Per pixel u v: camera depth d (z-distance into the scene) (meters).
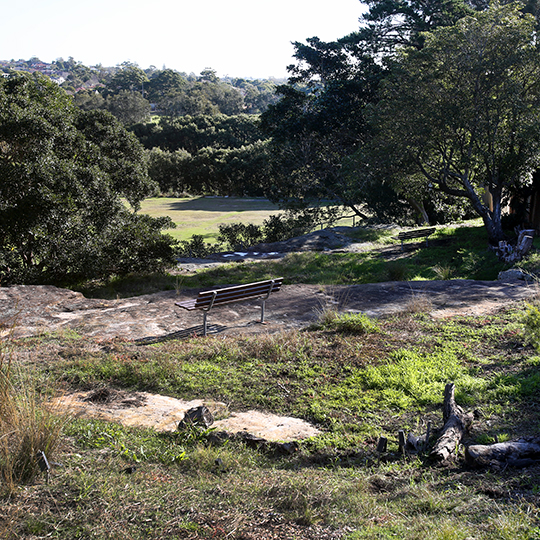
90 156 20.72
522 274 12.97
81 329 9.02
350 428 5.02
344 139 36.16
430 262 18.22
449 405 4.88
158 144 100.56
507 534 2.66
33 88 20.75
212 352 7.34
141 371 6.46
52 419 4.06
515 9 19.78
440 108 19.66
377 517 3.17
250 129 99.06
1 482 3.27
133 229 17.92
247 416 5.39
